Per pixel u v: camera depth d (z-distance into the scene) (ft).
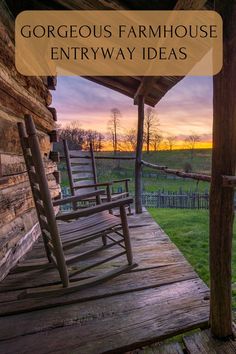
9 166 6.51
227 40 3.35
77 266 6.47
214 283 3.87
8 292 5.26
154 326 4.06
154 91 13.08
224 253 3.76
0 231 5.75
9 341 3.83
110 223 6.19
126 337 3.84
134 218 11.66
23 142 5.47
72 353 3.58
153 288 5.24
